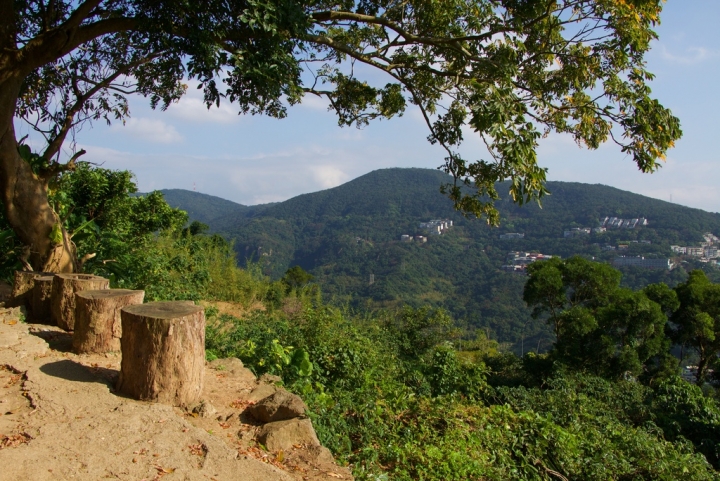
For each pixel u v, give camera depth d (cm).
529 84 909
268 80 645
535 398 1086
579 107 895
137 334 396
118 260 1090
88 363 476
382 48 877
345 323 1141
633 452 785
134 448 321
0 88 743
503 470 577
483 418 719
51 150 988
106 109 1117
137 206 1312
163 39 647
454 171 893
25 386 400
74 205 1123
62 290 598
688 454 817
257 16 586
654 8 793
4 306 690
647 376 2117
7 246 988
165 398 398
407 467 498
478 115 683
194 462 316
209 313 997
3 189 828
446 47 881
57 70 1034
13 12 750
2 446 310
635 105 826
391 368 912
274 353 690
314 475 343
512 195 711
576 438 785
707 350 2212
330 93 1018
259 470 317
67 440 321
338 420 530
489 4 834
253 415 418
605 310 2000
